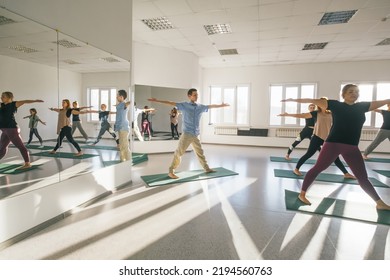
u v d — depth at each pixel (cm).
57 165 327
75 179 287
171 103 422
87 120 366
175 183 406
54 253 200
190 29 588
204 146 942
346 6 458
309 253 200
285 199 326
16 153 287
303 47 716
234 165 570
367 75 855
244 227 246
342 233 233
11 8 217
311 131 576
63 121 336
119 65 394
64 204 270
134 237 226
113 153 395
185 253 201
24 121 293
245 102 998
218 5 462
